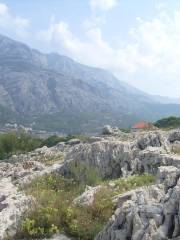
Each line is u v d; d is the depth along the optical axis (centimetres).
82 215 1711
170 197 1445
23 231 1650
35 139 9100
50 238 1609
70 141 5853
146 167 2620
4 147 8375
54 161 4359
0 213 1822
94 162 2766
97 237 1477
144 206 1432
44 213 1738
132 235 1335
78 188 2380
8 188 2645
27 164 3931
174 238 1254
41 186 2497
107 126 6638
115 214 1512
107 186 2230
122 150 2770
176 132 3909
